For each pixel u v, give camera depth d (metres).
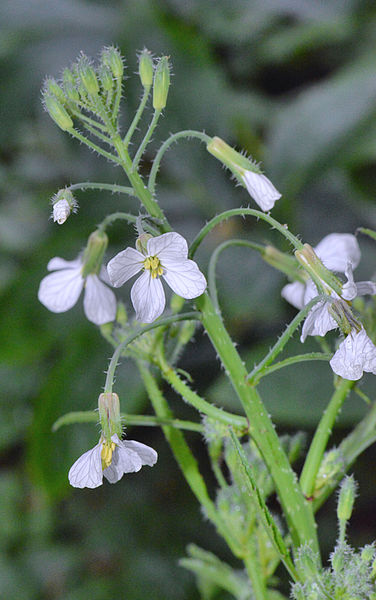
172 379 0.43
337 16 0.77
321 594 0.40
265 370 0.41
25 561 0.73
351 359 0.40
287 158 0.64
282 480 0.42
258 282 0.64
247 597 0.46
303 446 0.44
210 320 0.42
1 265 0.82
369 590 0.40
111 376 0.40
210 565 0.47
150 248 0.40
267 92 0.83
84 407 0.56
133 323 0.44
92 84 0.41
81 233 0.68
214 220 0.41
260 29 0.80
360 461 0.72
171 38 0.71
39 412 0.56
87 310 0.45
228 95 0.74
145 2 0.73
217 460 0.44
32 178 0.88
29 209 0.86
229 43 0.81
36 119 0.83
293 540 0.42
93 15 0.78
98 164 0.77
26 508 0.76
